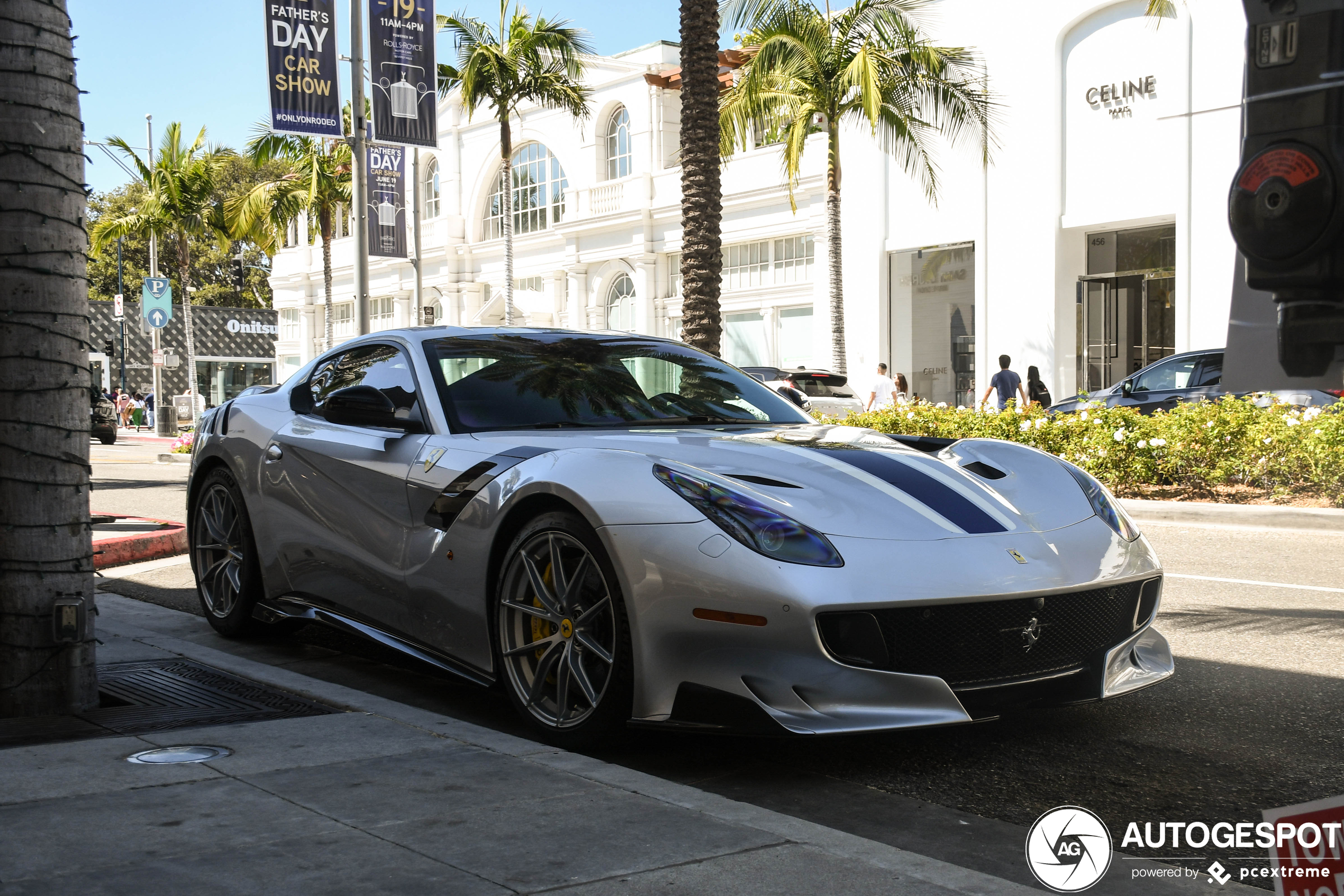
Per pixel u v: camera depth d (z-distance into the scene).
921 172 22.22
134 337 48.16
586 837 2.40
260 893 2.10
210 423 5.25
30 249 3.55
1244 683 4.12
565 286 31.27
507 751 3.03
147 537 7.76
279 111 13.96
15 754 2.98
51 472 3.57
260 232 35.06
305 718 3.40
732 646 2.97
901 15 20.19
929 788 3.05
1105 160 19.69
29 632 3.52
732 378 4.68
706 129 13.12
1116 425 11.11
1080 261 20.47
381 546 4.04
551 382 4.23
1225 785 3.06
